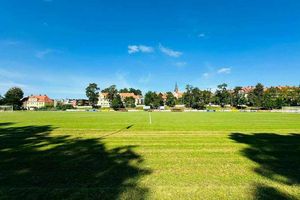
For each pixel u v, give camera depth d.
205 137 16.03
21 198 5.60
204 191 6.03
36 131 19.97
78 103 172.75
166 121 32.31
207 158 9.77
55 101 172.88
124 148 11.99
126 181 6.76
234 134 17.66
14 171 7.80
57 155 10.27
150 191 6.01
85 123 28.69
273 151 11.31
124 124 26.95
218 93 137.00
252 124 26.94
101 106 157.25
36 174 7.45
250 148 12.07
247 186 6.40
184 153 10.78
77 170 7.90
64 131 19.91
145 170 7.91
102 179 6.93
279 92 135.62
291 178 7.12
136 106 142.25
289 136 16.67
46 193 5.88
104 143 13.59
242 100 136.00
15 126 24.80
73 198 5.59
